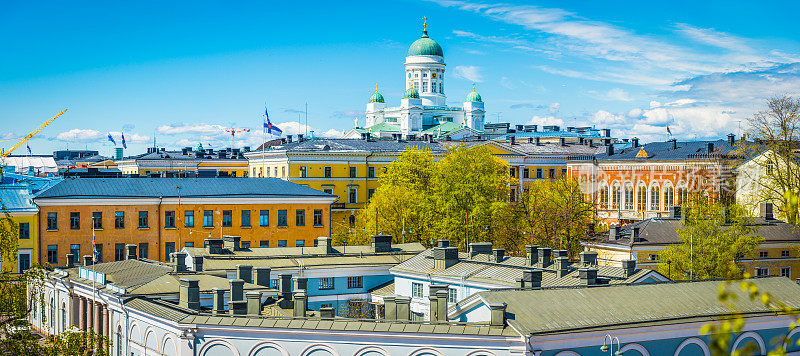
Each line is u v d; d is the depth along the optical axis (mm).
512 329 51844
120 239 122875
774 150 128750
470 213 139250
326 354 54344
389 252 92812
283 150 185250
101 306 75062
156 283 70375
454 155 148750
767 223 118562
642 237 114000
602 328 53531
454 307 59594
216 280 73062
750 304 60469
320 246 92750
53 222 118500
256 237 131750
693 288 61531
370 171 190000
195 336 56750
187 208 127438
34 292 61219
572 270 74812
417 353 52781
